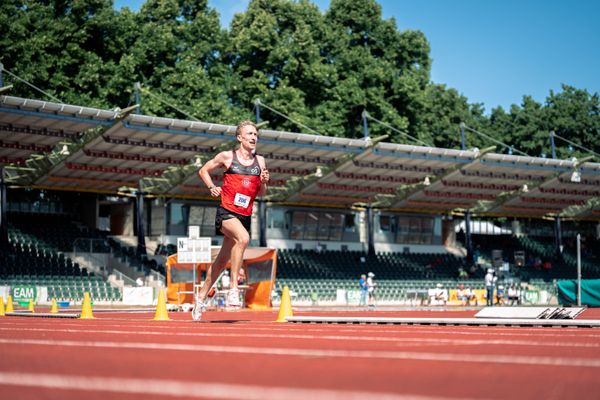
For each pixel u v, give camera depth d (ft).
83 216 149.18
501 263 160.97
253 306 100.68
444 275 169.99
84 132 107.65
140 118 106.63
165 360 10.93
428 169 142.51
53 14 149.28
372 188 149.79
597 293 118.21
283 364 10.23
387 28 192.13
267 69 174.60
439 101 215.10
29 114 98.58
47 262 124.88
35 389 7.94
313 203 157.28
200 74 161.07
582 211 188.65
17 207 143.23
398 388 7.69
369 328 24.09
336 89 177.06
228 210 28.45
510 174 150.51
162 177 135.44
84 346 13.80
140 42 157.38
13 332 19.38
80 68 147.54
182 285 98.89
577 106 228.63
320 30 183.11
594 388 7.57
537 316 36.91
